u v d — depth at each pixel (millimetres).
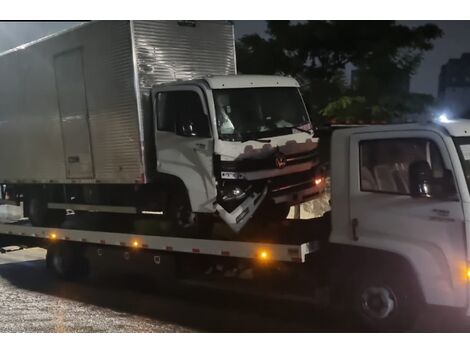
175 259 7297
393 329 5379
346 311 5996
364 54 12023
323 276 5879
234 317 6578
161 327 6309
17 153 10047
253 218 6879
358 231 5539
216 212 6797
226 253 6512
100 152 8203
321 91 12016
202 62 8352
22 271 9977
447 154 4992
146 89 7621
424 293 5141
